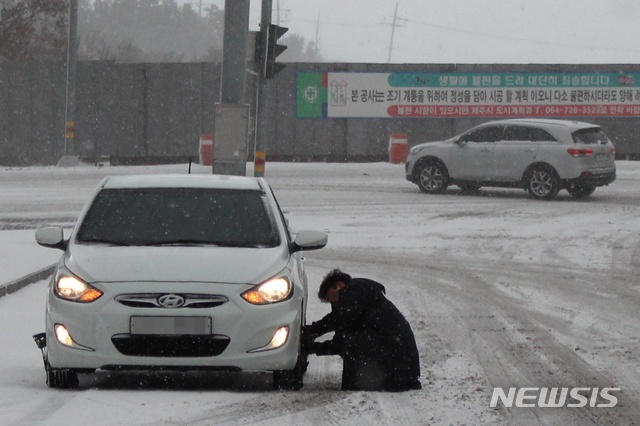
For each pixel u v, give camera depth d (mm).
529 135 38812
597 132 38969
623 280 22031
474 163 39656
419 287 21250
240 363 11961
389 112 57438
